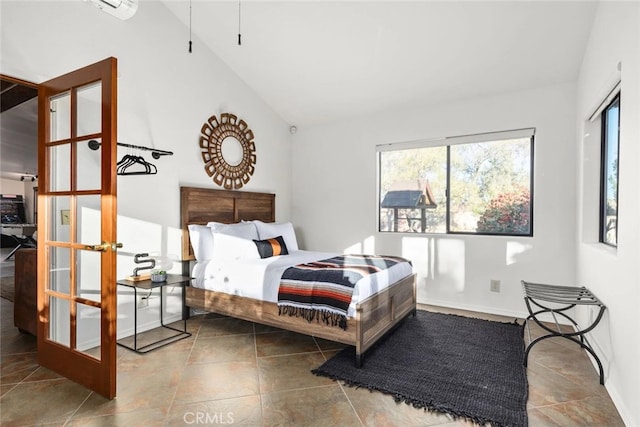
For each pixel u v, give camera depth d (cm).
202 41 384
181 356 266
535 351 274
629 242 186
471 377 230
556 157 346
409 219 436
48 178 239
